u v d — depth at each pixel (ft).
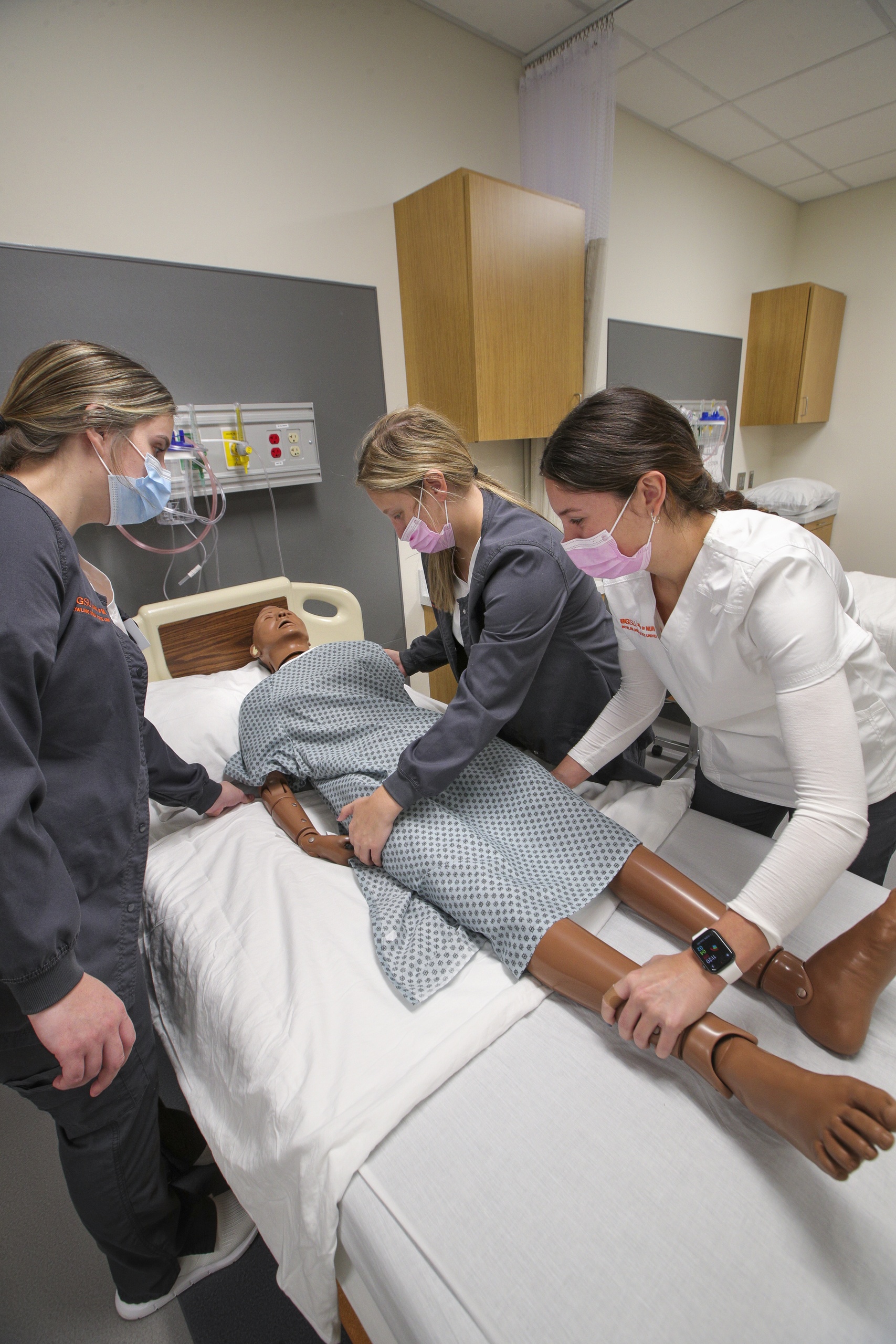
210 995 3.10
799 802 2.30
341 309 6.57
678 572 2.83
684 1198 2.12
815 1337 1.78
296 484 6.52
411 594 8.03
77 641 2.46
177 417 5.51
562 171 7.72
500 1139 2.32
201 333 5.61
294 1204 2.33
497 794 3.84
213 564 6.16
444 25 6.88
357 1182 2.21
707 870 3.61
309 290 6.27
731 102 8.84
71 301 4.90
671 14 6.93
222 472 5.82
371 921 3.28
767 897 2.25
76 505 2.71
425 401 7.31
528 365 7.18
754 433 13.82
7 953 2.05
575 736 4.66
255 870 3.79
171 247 5.35
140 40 4.90
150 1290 3.24
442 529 3.81
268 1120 2.51
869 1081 2.43
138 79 4.94
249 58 5.50
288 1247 2.42
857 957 2.52
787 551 2.48
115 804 2.71
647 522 2.62
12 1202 3.88
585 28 6.96
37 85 4.52
